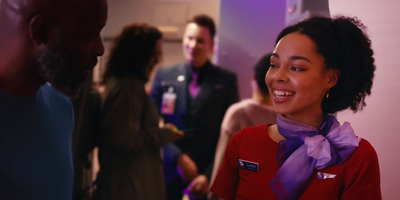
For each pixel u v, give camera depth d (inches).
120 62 83.5
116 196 81.6
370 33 38.3
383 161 39.5
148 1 196.9
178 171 98.7
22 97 36.3
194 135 104.5
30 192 34.8
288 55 31.1
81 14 34.4
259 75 79.3
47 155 37.9
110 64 84.7
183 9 200.4
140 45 83.9
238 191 35.0
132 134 80.6
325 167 31.2
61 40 34.0
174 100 106.7
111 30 193.3
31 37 33.5
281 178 32.0
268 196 32.8
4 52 34.6
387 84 39.7
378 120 39.7
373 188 30.4
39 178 36.2
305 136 31.8
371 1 40.1
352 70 31.5
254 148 34.7
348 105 33.8
